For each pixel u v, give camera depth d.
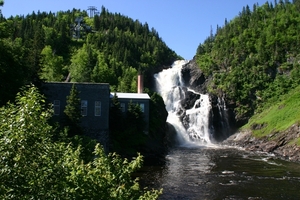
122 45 136.00
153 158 48.59
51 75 81.75
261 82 93.25
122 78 99.62
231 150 62.38
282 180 34.09
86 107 43.88
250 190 30.00
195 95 91.88
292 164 44.69
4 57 31.52
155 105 66.12
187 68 114.31
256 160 48.56
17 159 8.56
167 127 74.25
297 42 105.25
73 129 37.47
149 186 31.28
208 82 105.06
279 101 84.12
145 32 178.50
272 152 57.81
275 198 27.36
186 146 70.94
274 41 108.69
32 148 8.95
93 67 103.56
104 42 138.50
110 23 177.50
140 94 59.22
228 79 97.31
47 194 9.14
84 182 10.41
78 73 85.12
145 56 137.88
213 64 109.69
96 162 11.95
